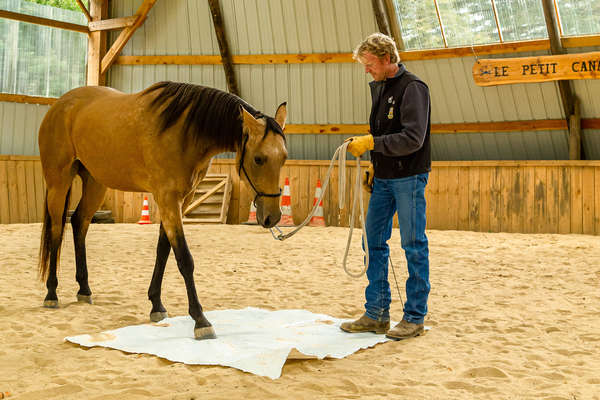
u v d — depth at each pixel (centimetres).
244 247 657
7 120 961
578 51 816
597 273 481
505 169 884
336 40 933
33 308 327
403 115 263
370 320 283
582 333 284
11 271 457
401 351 253
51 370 216
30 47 970
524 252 627
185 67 1020
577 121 852
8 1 937
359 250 639
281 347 247
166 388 199
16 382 201
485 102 905
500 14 826
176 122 283
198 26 985
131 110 297
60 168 341
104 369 217
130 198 1011
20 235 732
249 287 416
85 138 316
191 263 279
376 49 267
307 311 329
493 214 891
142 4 959
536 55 845
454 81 907
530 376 216
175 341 256
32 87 980
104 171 313
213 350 243
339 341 264
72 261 525
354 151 263
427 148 271
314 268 509
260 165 258
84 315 313
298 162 984
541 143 915
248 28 958
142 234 786
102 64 1019
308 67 966
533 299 375
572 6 784
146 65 1030
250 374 216
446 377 216
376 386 204
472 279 456
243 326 288
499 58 859
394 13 875
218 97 284
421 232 273
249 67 992
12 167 914
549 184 859
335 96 976
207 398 189
